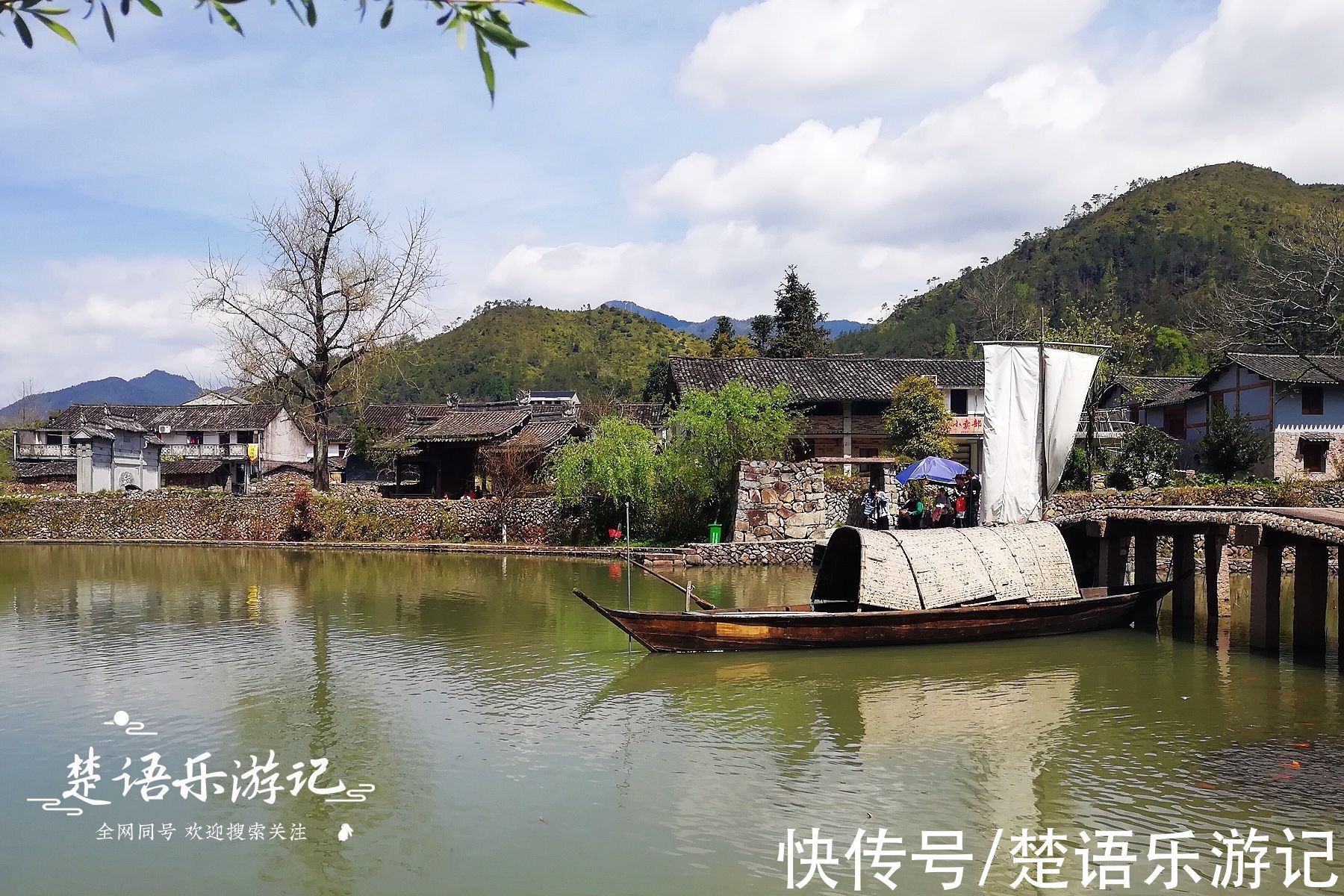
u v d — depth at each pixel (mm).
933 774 10164
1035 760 10578
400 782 9945
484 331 125438
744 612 15445
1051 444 21750
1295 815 9070
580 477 32781
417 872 7961
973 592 16469
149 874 7977
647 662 15016
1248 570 25062
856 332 114312
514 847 8422
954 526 24234
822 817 9031
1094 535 19125
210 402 71125
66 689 13594
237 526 38125
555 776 10102
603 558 30234
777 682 13898
